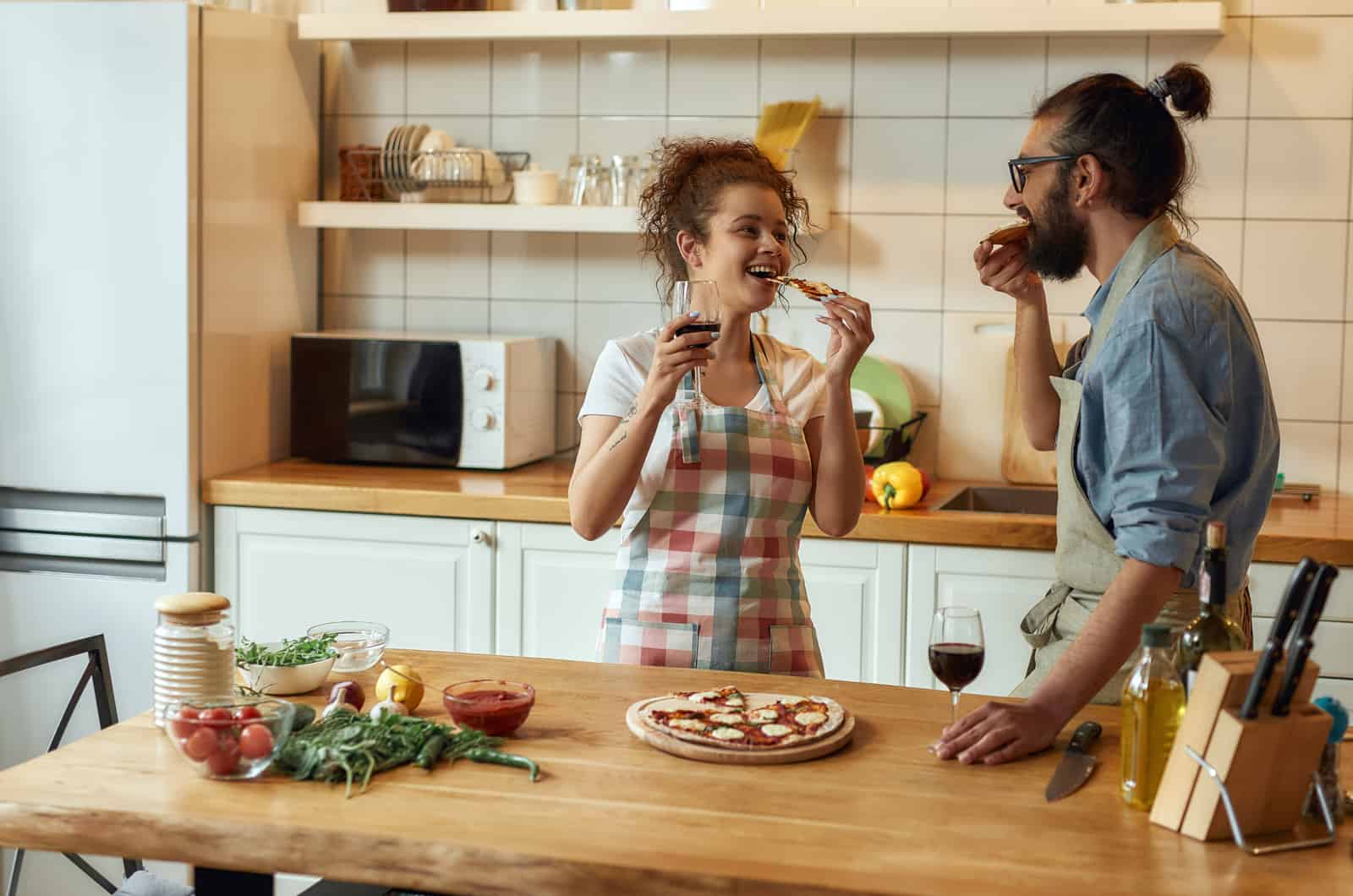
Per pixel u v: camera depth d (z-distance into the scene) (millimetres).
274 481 3207
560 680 1849
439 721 1671
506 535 3082
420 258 3764
